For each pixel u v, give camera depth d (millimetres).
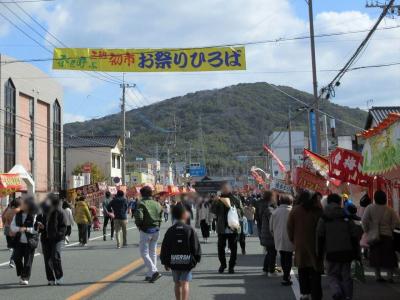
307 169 17812
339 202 8672
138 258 15422
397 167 9148
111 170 67875
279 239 10672
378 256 10836
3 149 40688
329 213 8539
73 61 16609
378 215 10828
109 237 23672
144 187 11727
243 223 15961
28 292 10141
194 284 10930
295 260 8805
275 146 70000
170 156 88875
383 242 10820
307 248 8648
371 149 11086
